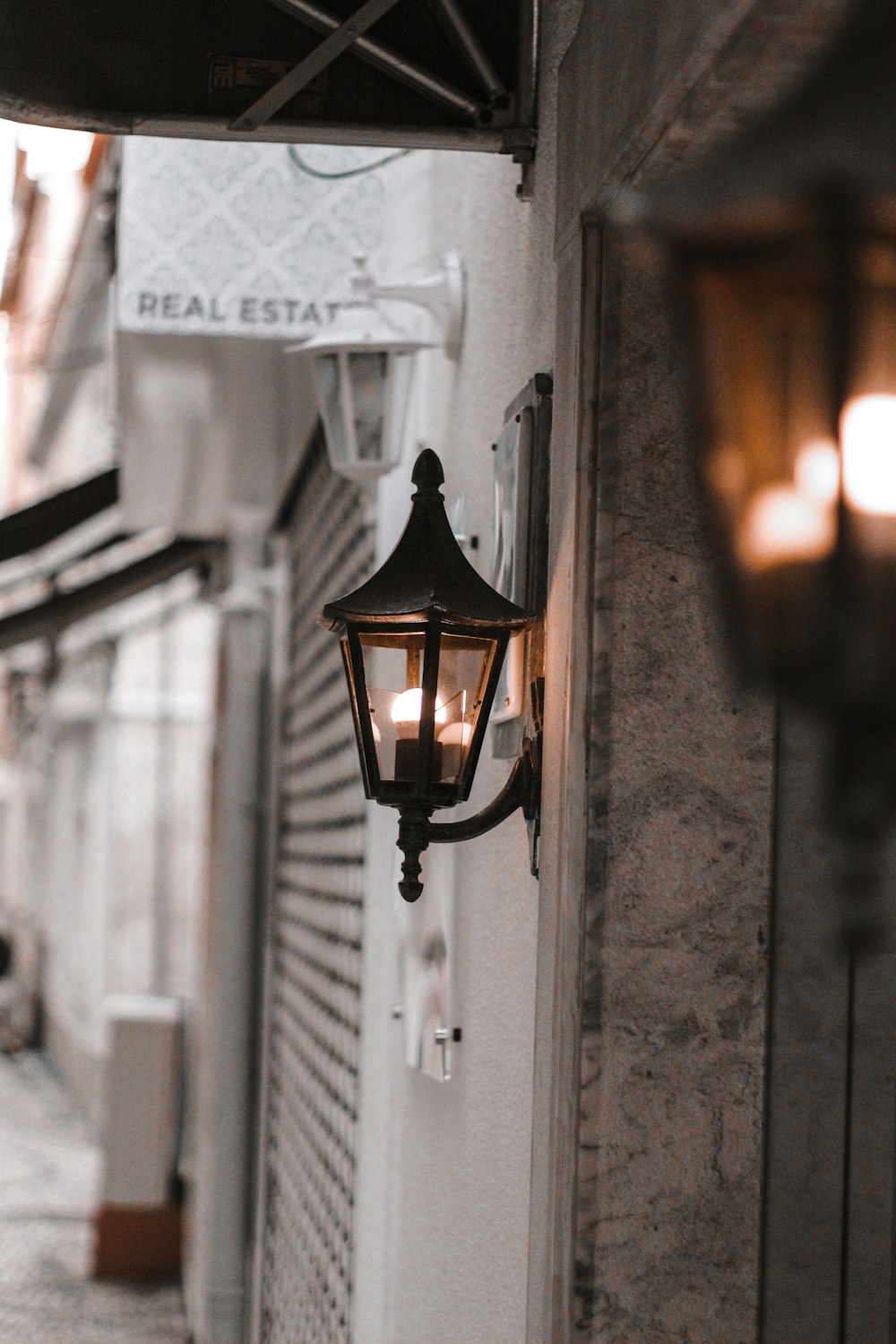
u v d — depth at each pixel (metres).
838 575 1.12
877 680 1.11
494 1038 2.88
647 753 2.13
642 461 2.18
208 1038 7.98
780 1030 2.11
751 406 1.15
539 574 2.56
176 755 14.24
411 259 4.28
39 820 22.00
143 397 5.97
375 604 2.30
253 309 4.42
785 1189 2.09
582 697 2.14
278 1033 7.38
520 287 2.90
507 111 2.72
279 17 2.62
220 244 4.43
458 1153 3.22
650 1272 2.08
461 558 2.38
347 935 5.27
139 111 2.58
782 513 1.14
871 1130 1.99
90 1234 10.21
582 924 2.10
